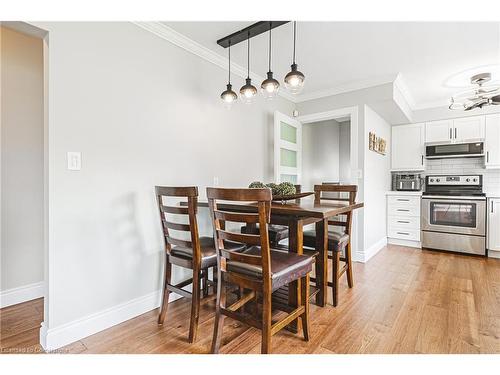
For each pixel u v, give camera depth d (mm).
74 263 1764
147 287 2186
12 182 2295
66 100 1724
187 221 2502
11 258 2277
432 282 2779
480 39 2451
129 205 2061
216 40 2494
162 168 2293
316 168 5117
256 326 1480
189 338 1739
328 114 3838
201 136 2652
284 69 3160
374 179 3951
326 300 2314
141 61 2146
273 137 3680
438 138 4340
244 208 1924
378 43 2543
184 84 2488
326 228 2219
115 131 1976
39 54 2453
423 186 4637
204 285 2326
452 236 3959
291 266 1572
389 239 4562
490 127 3955
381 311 2152
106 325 1910
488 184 4156
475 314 2092
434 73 3227
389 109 3771
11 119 2295
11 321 1992
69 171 1737
